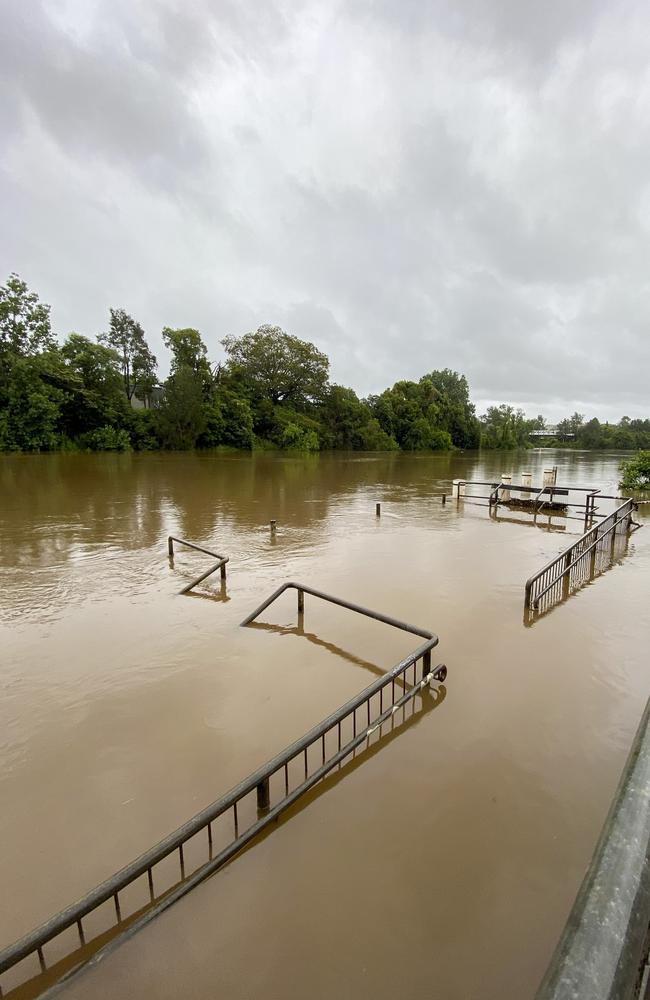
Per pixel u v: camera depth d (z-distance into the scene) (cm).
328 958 238
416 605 662
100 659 520
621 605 660
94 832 311
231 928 252
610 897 79
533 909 260
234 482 1998
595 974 65
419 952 240
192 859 290
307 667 505
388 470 2836
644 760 112
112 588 730
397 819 317
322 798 334
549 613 634
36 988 233
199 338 4131
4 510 1327
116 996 226
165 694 457
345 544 994
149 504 1444
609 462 4247
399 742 390
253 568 830
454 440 6538
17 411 3055
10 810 328
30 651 537
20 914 262
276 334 4722
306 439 4531
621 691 457
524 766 362
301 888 272
